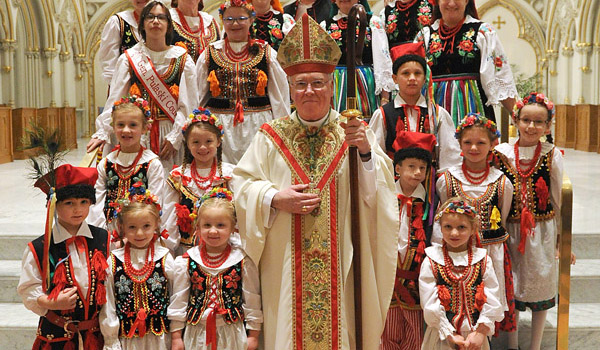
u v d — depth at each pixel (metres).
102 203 3.73
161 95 4.09
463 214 3.28
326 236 3.10
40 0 15.53
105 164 3.80
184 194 3.64
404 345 3.56
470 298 3.25
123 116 3.72
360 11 2.94
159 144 4.11
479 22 4.14
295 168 3.13
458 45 4.11
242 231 3.12
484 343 3.26
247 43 4.15
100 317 3.07
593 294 4.43
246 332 3.16
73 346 3.05
